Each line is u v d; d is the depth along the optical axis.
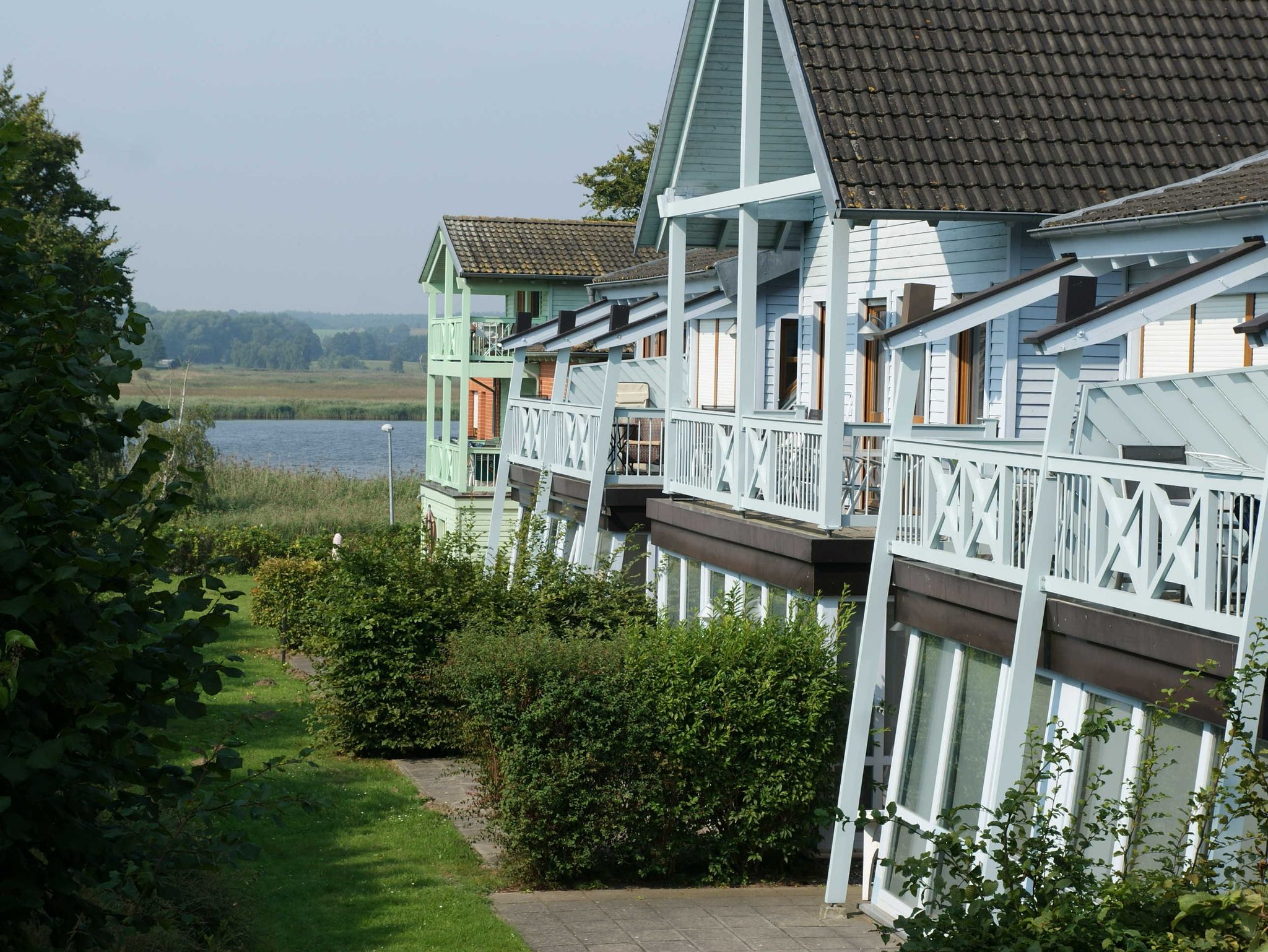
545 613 20.06
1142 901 7.75
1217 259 10.88
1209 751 9.62
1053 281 13.24
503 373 41.06
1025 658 10.98
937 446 12.63
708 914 13.73
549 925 13.31
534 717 14.52
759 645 15.09
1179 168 16.61
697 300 22.83
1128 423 12.48
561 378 24.91
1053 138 16.69
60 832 6.98
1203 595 9.24
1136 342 16.20
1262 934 7.01
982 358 18.16
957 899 8.25
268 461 64.06
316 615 21.88
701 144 21.23
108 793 7.52
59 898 7.35
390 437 51.53
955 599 12.58
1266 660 8.50
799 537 15.33
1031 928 7.57
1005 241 17.08
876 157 15.92
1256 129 17.39
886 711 14.73
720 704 14.80
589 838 14.82
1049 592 11.25
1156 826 10.17
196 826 8.92
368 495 61.62
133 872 7.35
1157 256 13.31
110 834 7.21
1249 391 11.88
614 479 22.34
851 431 15.58
